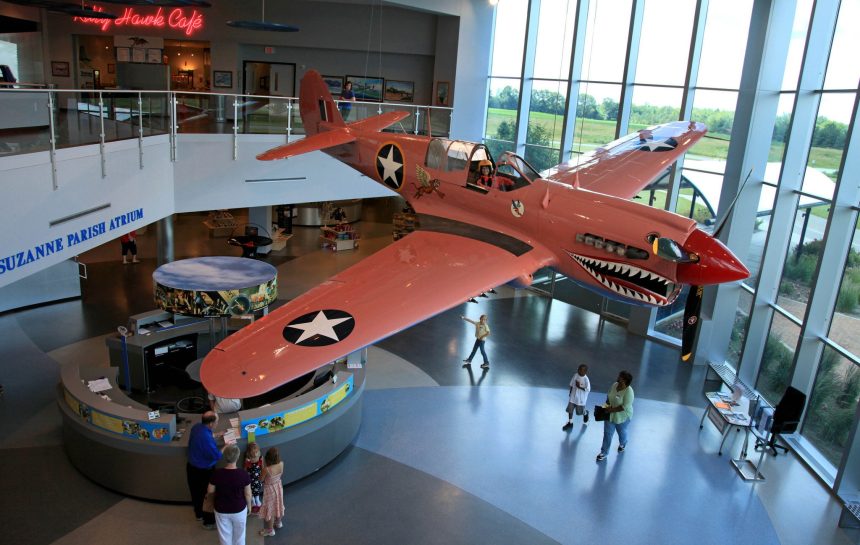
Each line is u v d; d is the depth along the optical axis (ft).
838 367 25.88
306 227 58.59
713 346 35.19
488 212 22.47
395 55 53.93
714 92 35.04
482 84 49.62
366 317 16.96
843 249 25.35
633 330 39.24
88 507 20.21
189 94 32.35
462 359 33.53
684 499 23.12
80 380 22.11
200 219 59.31
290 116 36.83
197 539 19.07
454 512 21.39
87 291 38.96
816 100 28.43
